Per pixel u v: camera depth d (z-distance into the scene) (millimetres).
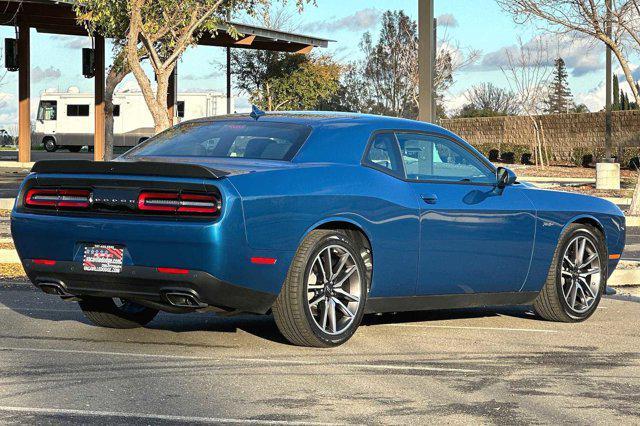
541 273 8852
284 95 51719
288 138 7602
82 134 63938
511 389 6191
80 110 63969
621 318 9422
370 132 7867
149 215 6828
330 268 7336
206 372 6473
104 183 6977
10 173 35250
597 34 21250
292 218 7012
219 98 60344
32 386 5965
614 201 26203
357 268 7473
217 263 6695
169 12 20562
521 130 55312
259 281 6934
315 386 6121
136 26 19609
